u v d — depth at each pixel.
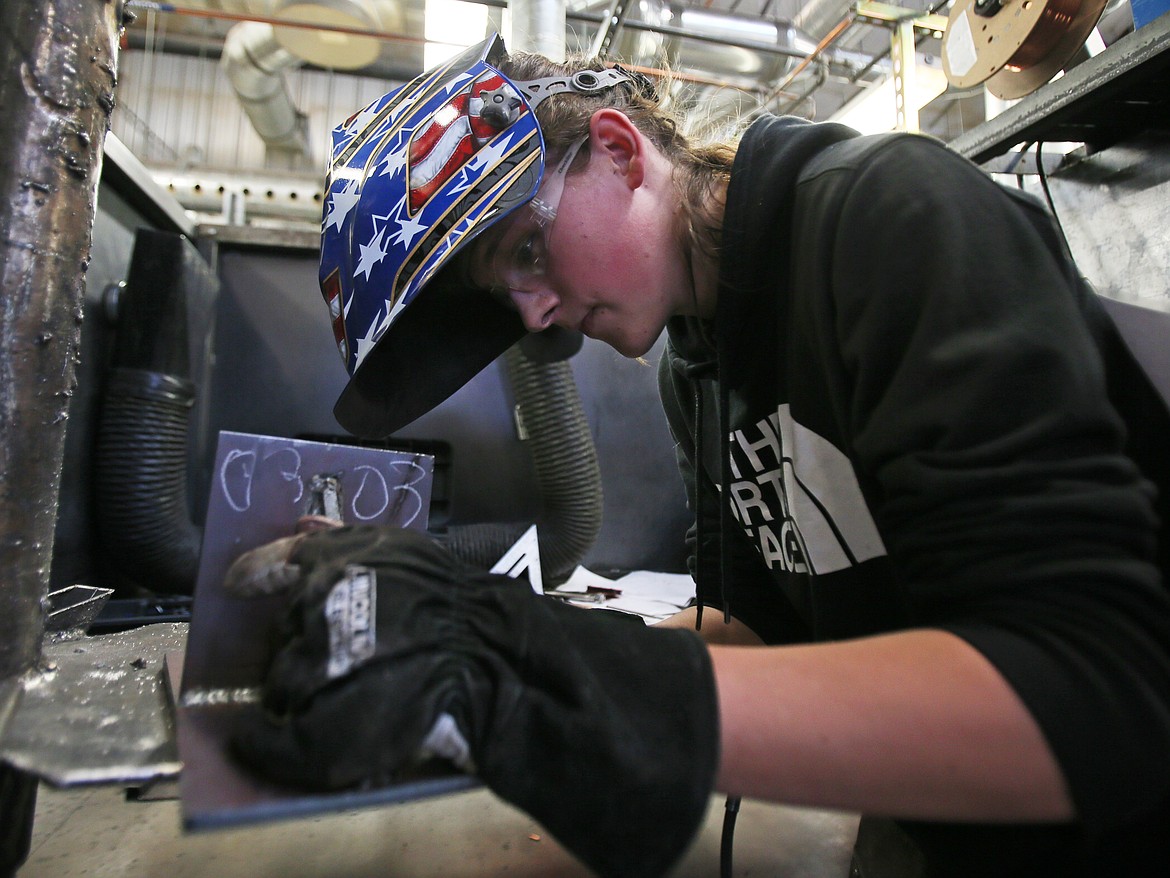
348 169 0.68
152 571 1.45
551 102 0.62
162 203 1.67
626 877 0.32
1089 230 1.29
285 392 1.94
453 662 0.34
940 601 0.39
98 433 1.42
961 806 0.32
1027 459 0.36
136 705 0.45
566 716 0.33
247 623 0.45
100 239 1.46
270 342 1.95
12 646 0.48
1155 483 0.48
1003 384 0.37
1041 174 1.24
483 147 0.58
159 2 2.00
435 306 0.79
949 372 0.38
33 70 0.51
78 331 0.56
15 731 0.39
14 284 0.49
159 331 1.45
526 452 2.01
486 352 0.86
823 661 0.36
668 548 2.12
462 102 0.60
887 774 0.32
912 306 0.41
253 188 2.57
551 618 0.37
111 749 0.37
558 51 1.83
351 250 0.64
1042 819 0.32
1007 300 0.39
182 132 3.24
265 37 2.41
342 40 2.19
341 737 0.30
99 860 0.66
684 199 0.63
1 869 0.45
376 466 0.51
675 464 2.14
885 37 2.55
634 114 0.65
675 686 0.35
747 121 0.85
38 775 0.33
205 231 1.91
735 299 0.61
